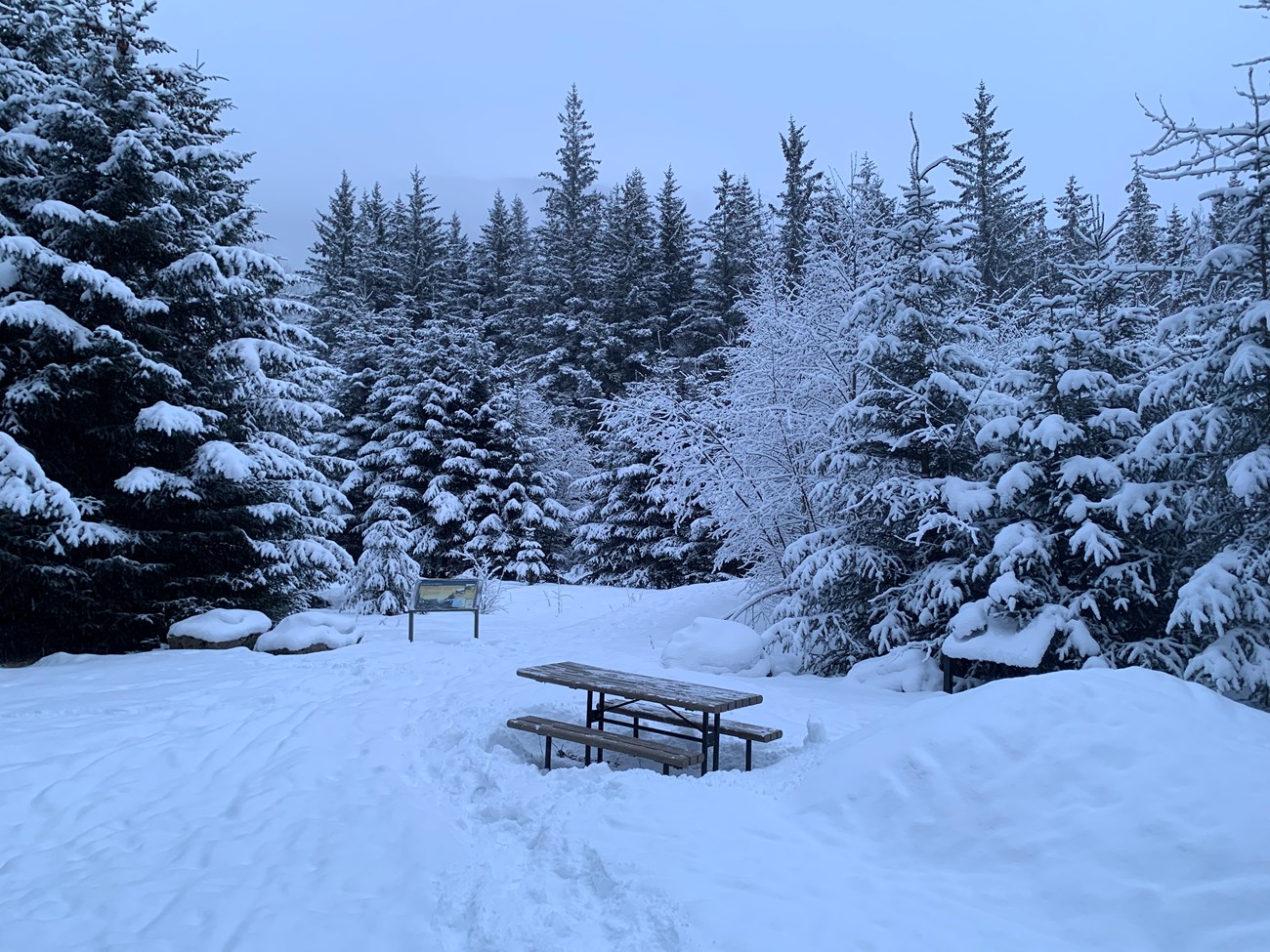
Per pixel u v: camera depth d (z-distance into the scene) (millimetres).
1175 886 3203
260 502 13211
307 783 5371
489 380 27578
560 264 40844
